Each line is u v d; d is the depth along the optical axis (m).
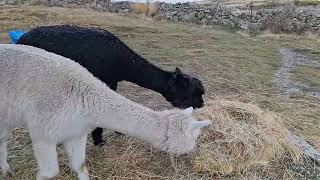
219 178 2.03
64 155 2.13
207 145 2.16
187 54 4.64
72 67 1.62
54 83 1.54
